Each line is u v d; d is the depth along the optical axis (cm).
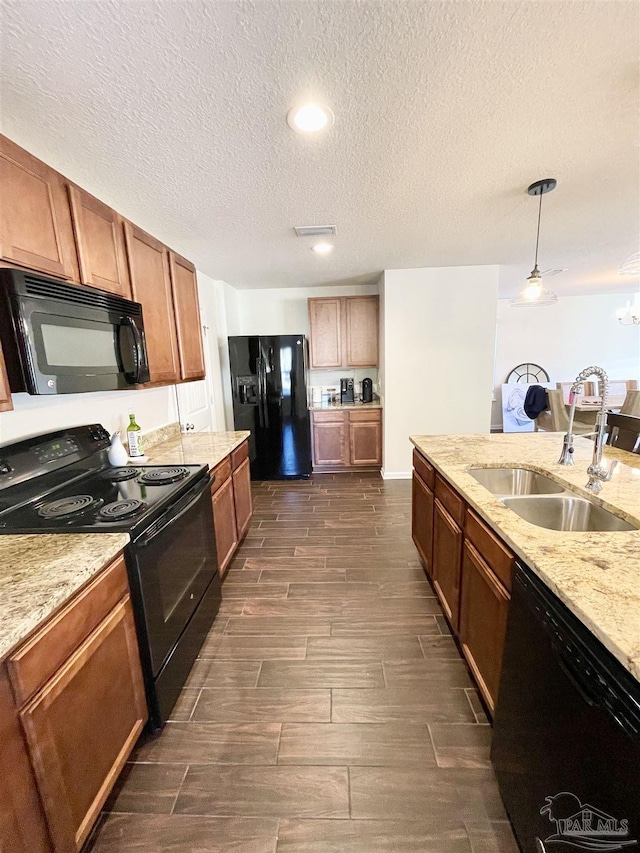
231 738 136
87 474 179
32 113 125
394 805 114
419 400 405
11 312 118
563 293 568
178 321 251
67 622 95
